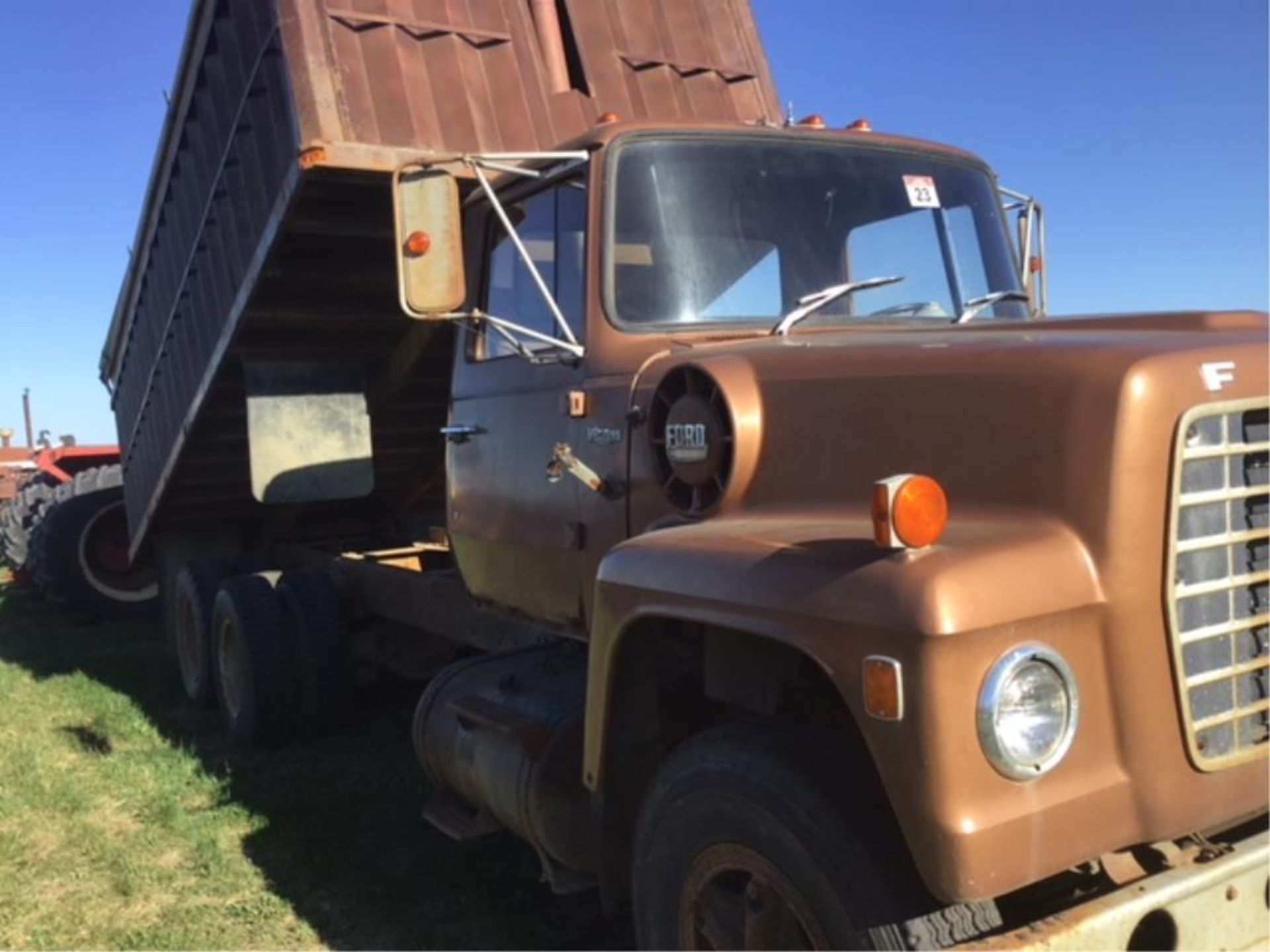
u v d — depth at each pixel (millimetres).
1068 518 2217
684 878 2666
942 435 2455
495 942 3830
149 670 8430
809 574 2299
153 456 7793
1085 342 2404
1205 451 2240
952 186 4113
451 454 4426
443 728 3979
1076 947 2182
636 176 3520
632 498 3281
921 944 2195
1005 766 2068
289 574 6547
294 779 5590
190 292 6539
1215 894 2344
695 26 5855
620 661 2896
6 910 4191
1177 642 2203
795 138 3814
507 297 4023
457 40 5109
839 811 2301
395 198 3305
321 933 3951
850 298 3689
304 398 6223
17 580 13492
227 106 5637
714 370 2912
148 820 5062
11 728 6742
